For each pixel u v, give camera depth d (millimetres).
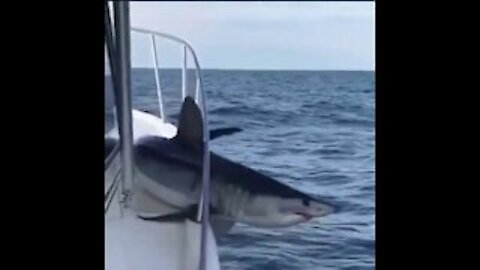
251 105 18125
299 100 21094
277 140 11250
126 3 2061
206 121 2666
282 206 3176
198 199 2539
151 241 2338
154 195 2479
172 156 2594
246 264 3887
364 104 19641
